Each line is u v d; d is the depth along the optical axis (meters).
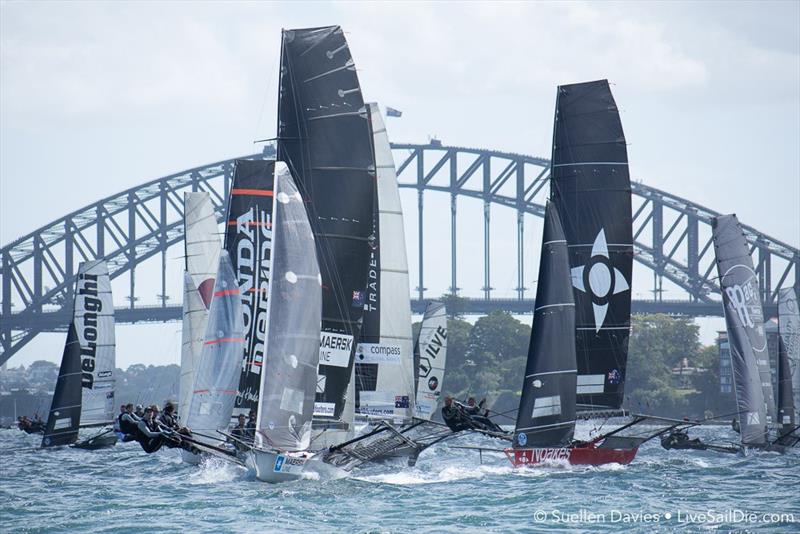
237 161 170.75
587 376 178.88
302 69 148.50
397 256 179.75
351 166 148.88
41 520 121.25
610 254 179.38
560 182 180.12
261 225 170.38
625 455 169.38
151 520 119.81
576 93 180.12
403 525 116.88
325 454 144.62
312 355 139.00
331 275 148.12
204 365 161.62
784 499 137.12
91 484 157.25
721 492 143.50
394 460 160.00
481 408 186.25
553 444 160.88
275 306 137.88
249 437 151.88
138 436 144.62
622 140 180.00
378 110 182.62
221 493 138.12
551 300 159.62
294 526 116.06
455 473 159.88
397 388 177.50
